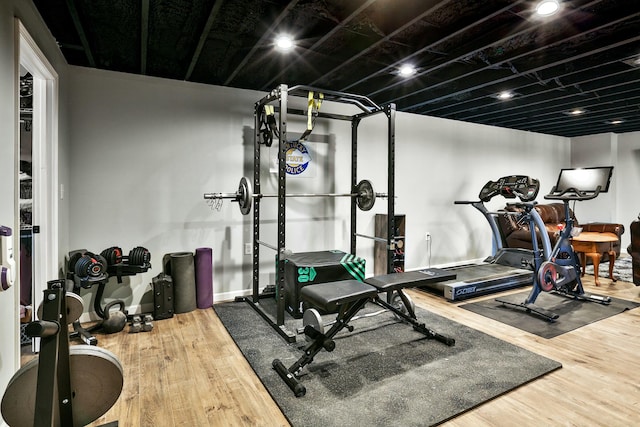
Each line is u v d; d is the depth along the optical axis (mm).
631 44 3090
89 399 1570
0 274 1477
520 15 2510
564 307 3773
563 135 7340
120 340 2916
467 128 5797
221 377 2350
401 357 2633
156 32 2828
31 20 2158
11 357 1801
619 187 7188
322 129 4434
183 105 3725
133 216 3539
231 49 3180
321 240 4500
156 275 3656
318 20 2637
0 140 1651
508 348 2773
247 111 4023
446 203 5590
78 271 2871
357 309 2551
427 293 4312
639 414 1959
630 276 5129
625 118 5809
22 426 1459
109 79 3404
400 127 5109
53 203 2672
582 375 2377
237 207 4004
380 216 4801
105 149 3404
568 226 3867
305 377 2348
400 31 2676
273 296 4035
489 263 5246
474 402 2055
